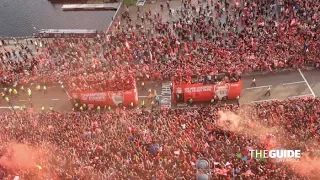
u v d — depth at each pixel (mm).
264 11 152750
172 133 101938
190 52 137125
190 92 120312
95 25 174250
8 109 128250
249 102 120312
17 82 134250
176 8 163500
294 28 139250
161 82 130000
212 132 102062
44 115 115812
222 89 119438
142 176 93000
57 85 133625
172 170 93688
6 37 170000
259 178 88938
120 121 109250
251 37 138750
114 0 185375
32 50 154000
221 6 159250
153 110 118188
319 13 146000
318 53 128125
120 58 138750
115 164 96188
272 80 126750
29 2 192875
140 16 162125
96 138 103875
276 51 130375
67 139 104375
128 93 120625
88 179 93438
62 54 147125
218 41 141375
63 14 182750
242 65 126750
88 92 120812
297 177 89500
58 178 94812
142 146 100250
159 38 146625
